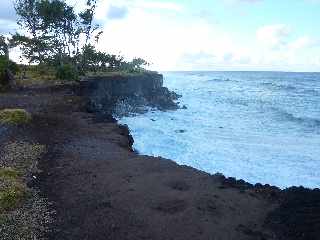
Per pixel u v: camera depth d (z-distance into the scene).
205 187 17.39
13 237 13.02
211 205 15.51
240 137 37.97
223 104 68.12
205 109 60.69
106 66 71.88
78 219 14.40
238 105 66.56
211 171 26.62
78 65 65.12
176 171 19.42
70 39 65.62
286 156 30.80
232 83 146.62
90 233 13.43
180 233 13.46
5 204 14.93
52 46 64.75
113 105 53.31
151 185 17.45
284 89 109.31
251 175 25.94
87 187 17.25
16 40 61.59
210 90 104.94
